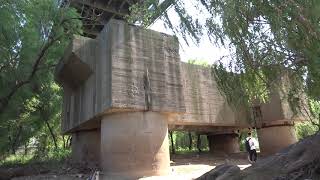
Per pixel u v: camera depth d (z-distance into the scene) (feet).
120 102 46.60
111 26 49.49
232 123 76.74
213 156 88.17
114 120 48.47
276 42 25.66
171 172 49.78
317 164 21.16
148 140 48.06
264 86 31.32
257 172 23.21
